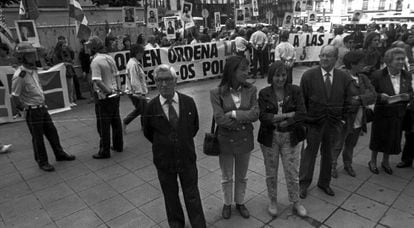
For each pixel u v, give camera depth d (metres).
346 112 3.40
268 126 2.98
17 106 4.14
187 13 11.01
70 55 8.23
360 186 3.70
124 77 8.30
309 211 3.22
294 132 2.95
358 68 3.64
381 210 3.20
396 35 11.17
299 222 3.05
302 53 13.07
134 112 5.61
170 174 2.74
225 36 13.93
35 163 4.62
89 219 3.21
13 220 3.23
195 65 9.89
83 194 3.70
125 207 3.41
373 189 3.62
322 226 2.98
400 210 3.19
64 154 4.67
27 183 4.02
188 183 2.77
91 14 10.62
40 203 3.53
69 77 7.67
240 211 3.20
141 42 9.09
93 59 4.55
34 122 4.26
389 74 3.75
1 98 5.79
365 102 3.46
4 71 5.71
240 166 3.04
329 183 3.55
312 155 3.41
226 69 2.79
